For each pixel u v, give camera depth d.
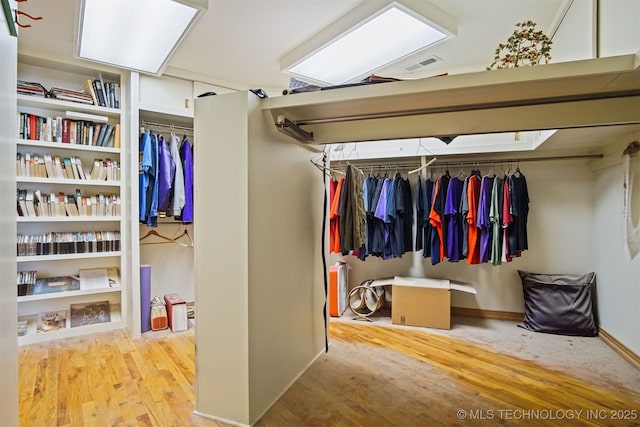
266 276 1.83
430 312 3.17
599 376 2.19
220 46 2.66
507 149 3.14
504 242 3.09
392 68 2.97
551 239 3.38
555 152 3.24
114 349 2.60
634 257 2.43
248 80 3.32
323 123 2.09
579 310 2.97
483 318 3.51
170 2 1.83
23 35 2.42
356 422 1.71
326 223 2.69
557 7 2.15
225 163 1.72
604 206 2.95
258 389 1.75
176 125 3.34
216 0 2.07
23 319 2.85
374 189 3.46
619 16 1.52
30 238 2.74
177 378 2.14
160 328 3.03
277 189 1.95
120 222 3.12
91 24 2.04
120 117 3.08
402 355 2.53
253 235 1.71
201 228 1.78
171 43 2.28
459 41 2.54
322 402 1.89
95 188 3.18
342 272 3.71
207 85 3.23
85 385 2.04
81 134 2.92
